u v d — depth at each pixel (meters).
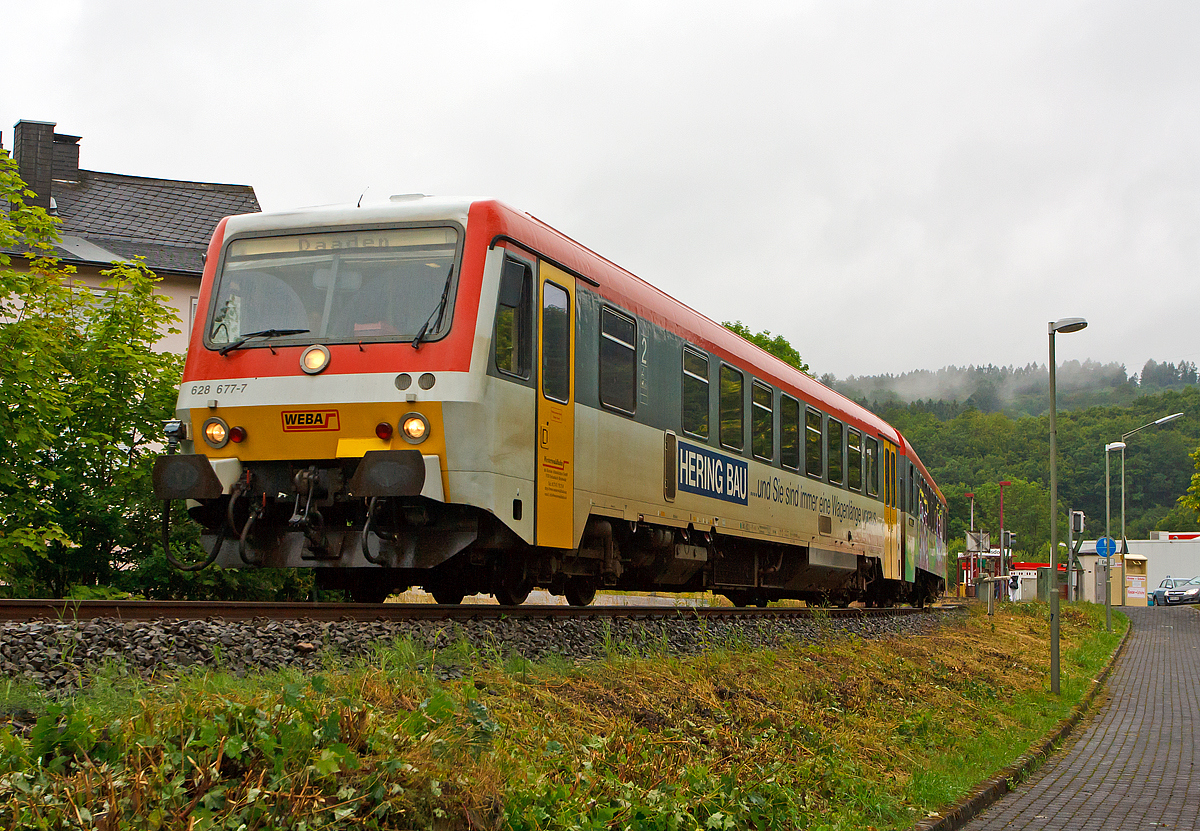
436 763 4.75
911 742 9.53
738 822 5.93
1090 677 18.11
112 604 7.94
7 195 14.17
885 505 22.20
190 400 9.86
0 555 12.20
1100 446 158.88
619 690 7.66
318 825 4.02
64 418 13.43
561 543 10.34
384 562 9.55
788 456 16.73
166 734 4.33
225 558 10.00
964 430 168.00
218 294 10.15
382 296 9.64
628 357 11.93
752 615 14.04
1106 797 8.84
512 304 9.80
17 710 5.11
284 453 9.60
